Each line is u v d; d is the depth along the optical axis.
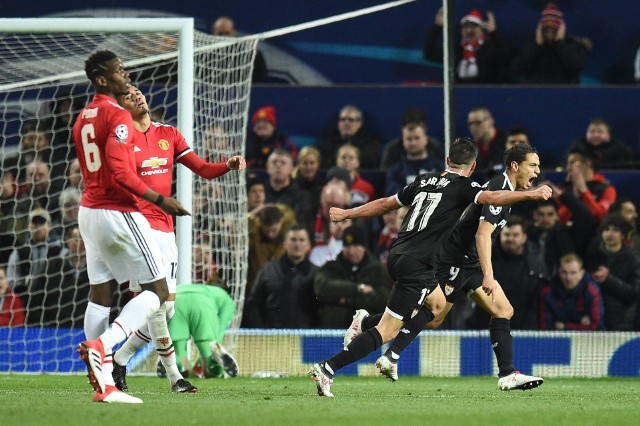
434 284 24.39
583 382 37.34
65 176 44.94
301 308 42.66
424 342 40.41
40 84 47.72
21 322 42.94
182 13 56.19
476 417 18.11
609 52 54.91
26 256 44.34
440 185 24.42
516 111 51.16
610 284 42.62
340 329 41.34
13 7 55.69
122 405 19.55
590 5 54.88
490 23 53.25
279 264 42.94
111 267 21.53
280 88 51.75
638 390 30.64
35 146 44.34
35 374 39.00
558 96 51.12
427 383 34.66
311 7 55.88
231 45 41.41
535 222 44.81
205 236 42.53
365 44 55.62
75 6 55.75
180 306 34.47
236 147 41.66
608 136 49.56
